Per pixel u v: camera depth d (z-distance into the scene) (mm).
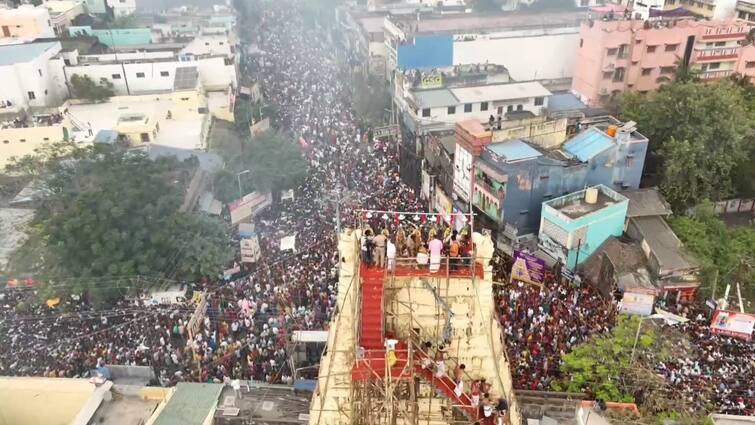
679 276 43188
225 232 48188
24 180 54688
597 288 44406
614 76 67875
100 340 37875
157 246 44906
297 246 46344
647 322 35719
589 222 44969
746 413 30562
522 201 48156
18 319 40500
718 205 54906
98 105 70438
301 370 33688
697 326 38500
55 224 43906
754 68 68750
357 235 14375
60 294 42125
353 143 67250
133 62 74000
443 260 13492
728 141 50938
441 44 73312
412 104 65188
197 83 70625
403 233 17234
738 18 79438
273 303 39906
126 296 42562
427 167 58938
